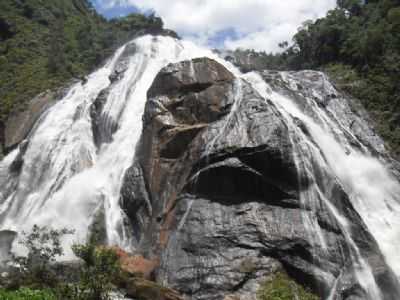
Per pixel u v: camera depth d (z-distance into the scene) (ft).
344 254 65.62
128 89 123.85
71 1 254.68
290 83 113.80
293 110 103.71
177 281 61.77
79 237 84.94
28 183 108.17
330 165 84.53
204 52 161.38
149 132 88.48
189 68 92.43
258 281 59.72
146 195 83.15
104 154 107.24
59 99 137.59
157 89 94.17
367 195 91.61
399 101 122.21
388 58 133.90
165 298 56.44
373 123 118.32
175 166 80.12
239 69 169.58
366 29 150.71
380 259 68.44
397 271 75.25
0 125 142.10
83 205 92.17
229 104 83.25
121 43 197.88
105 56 182.19
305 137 82.48
